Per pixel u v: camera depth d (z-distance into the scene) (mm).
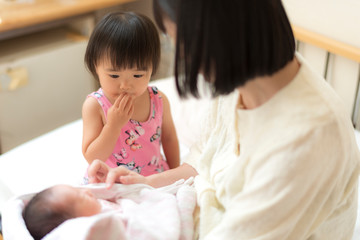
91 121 1085
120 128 1031
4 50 1996
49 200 898
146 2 2279
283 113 719
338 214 852
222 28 624
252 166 758
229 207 812
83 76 2223
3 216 942
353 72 1390
